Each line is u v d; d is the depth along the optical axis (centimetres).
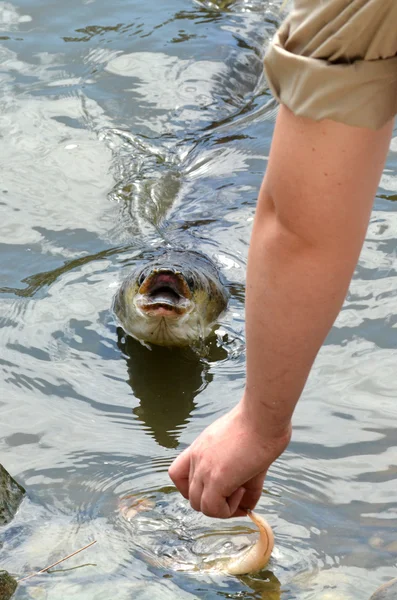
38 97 695
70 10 824
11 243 518
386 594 247
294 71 157
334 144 157
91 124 668
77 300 470
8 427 365
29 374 407
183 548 289
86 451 350
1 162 604
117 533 297
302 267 171
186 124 691
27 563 282
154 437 366
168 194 596
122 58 761
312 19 154
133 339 445
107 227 544
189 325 451
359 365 406
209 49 795
